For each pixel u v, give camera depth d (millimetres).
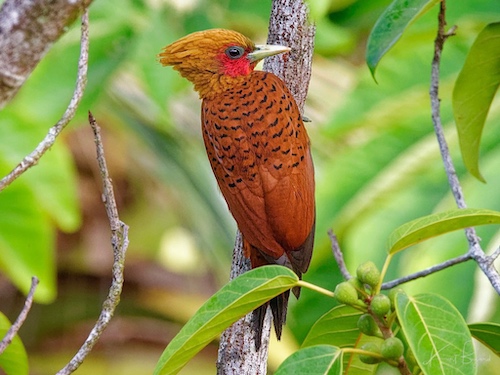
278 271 5738
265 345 7469
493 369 11609
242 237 8000
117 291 6086
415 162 10734
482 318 9719
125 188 15781
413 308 5492
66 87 11219
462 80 7172
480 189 10531
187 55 8188
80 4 4734
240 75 8156
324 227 10445
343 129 10883
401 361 5773
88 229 15648
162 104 10805
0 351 6254
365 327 5914
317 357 5750
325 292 5785
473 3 11195
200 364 15008
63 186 11133
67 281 15531
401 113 10922
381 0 12352
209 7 11352
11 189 10383
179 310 15500
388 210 10500
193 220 13914
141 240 15797
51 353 15102
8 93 4875
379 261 10164
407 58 11180
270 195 7727
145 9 11180
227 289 5691
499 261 9945
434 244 9828
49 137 5719
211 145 8008
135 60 10891
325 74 12977
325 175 10727
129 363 14984
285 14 7840
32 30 4711
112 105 13750
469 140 7504
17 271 10711
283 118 7809
